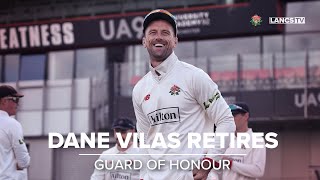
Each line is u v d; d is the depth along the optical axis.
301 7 13.77
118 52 14.51
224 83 13.46
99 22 14.16
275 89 13.11
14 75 15.34
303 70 13.18
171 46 3.99
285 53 13.34
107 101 13.80
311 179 12.80
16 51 14.80
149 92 4.07
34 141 13.89
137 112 4.23
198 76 3.97
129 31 13.95
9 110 6.21
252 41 13.82
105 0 14.99
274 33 13.06
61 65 15.09
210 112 4.00
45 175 13.43
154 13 3.99
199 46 14.10
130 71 13.91
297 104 12.98
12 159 6.17
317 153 13.02
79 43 14.28
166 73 4.02
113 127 6.97
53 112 14.55
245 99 13.16
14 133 6.10
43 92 14.73
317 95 12.94
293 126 13.21
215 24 13.20
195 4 14.07
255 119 13.06
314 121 12.98
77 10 15.16
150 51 3.99
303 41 13.61
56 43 14.47
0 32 14.80
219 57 13.68
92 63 14.82
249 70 13.41
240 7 13.08
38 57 15.26
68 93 14.50
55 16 15.30
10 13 15.49
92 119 14.08
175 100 3.99
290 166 13.13
